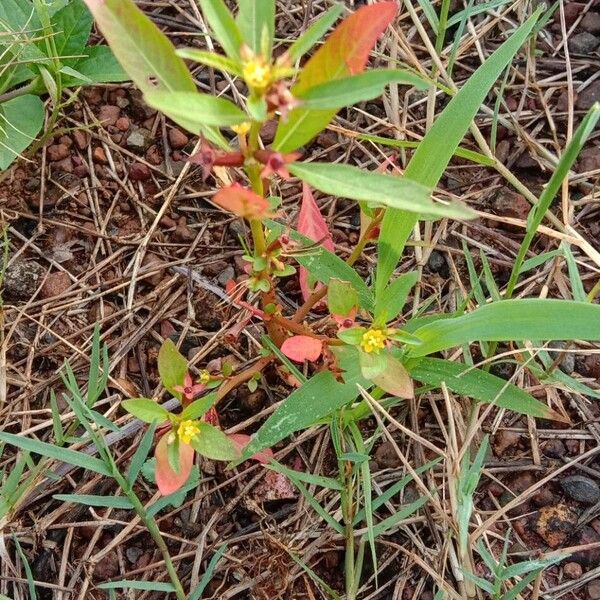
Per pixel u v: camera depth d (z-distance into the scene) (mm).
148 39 129
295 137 134
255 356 210
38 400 205
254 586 184
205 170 129
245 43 124
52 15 216
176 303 219
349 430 193
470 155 210
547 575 191
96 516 191
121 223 228
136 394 206
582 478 198
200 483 197
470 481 157
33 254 221
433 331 163
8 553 188
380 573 190
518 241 229
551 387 203
